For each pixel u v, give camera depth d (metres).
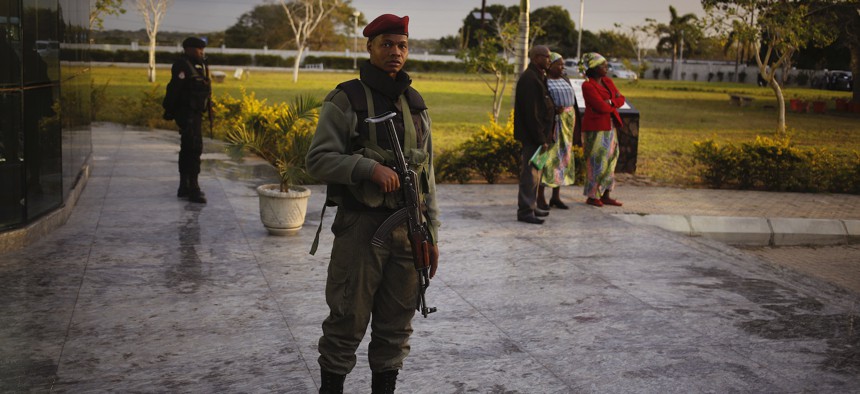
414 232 3.02
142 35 56.66
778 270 6.40
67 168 8.38
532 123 7.77
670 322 4.95
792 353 4.44
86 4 10.70
